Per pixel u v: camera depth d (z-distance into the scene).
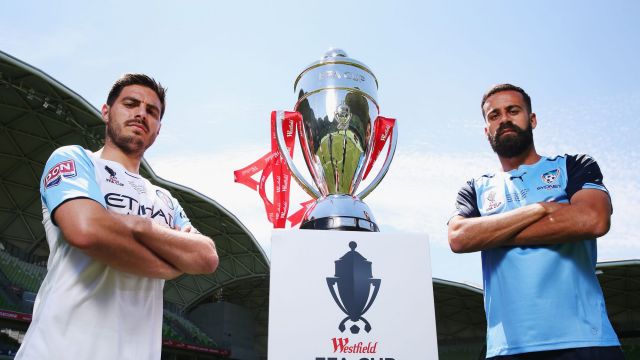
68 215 1.25
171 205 1.67
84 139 21.27
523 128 1.81
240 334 30.84
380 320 1.09
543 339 1.52
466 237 1.66
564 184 1.70
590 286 1.58
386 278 1.12
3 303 19.39
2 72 17.17
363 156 1.53
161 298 1.51
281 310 1.07
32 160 21.88
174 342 24.59
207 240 1.49
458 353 34.03
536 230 1.56
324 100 1.52
